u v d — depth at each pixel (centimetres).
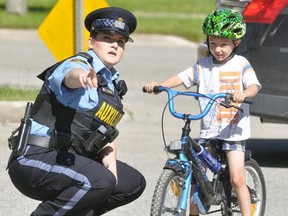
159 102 2444
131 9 5000
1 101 2042
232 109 1114
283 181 1564
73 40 1695
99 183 958
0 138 1819
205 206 1105
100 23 989
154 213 990
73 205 964
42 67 3023
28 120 973
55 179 960
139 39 4072
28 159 964
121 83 1013
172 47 3925
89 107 968
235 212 1150
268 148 1895
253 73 1123
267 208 1371
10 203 1355
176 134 1997
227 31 1090
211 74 1132
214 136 1121
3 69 2930
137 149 1798
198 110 2333
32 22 4175
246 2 1717
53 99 968
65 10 1692
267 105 1611
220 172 1130
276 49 1609
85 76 903
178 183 1026
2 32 4009
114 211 1324
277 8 1631
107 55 993
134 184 1035
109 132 980
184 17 4731
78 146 973
